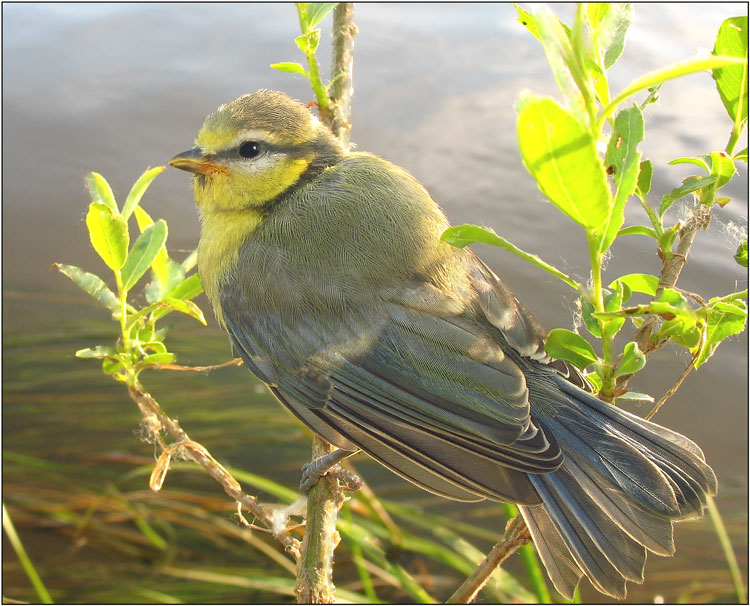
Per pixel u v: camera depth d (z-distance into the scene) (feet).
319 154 1.10
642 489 1.00
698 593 1.27
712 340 0.96
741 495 1.32
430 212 1.07
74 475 1.36
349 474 1.04
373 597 1.25
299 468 1.36
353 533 1.30
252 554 1.31
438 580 1.29
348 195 1.07
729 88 0.97
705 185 0.96
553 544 1.00
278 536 1.02
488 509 1.34
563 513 1.00
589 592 1.28
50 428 1.39
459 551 1.31
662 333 0.97
